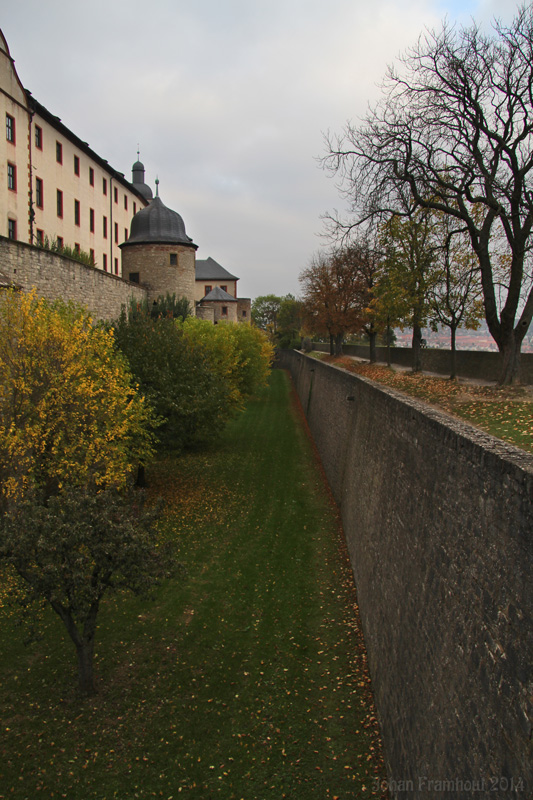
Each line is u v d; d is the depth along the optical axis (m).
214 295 62.00
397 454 9.84
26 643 8.50
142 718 8.43
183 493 19.89
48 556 8.27
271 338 94.12
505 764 4.22
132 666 9.77
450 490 6.52
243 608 11.70
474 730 4.87
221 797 6.94
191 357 20.77
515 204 15.66
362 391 15.73
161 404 18.41
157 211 39.84
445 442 6.89
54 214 35.56
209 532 16.08
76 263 21.95
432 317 23.05
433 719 5.93
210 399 19.80
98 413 14.12
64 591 8.32
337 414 21.08
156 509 9.80
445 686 5.75
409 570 7.92
